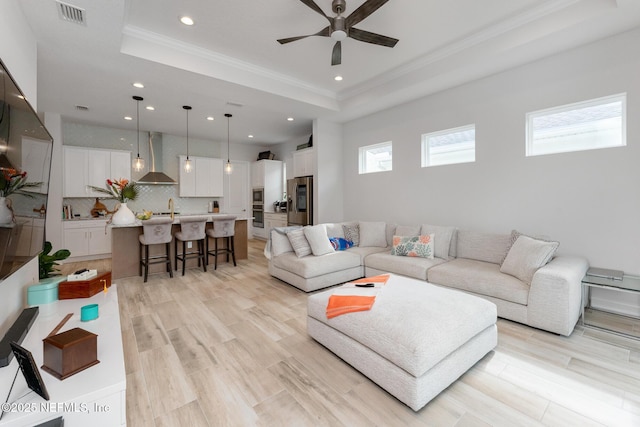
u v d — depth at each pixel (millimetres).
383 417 1533
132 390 1745
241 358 2104
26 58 2225
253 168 8188
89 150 5707
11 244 1325
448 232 3709
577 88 2943
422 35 3127
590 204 2910
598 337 2342
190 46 3277
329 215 5586
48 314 1753
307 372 1935
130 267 4305
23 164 1472
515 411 1565
